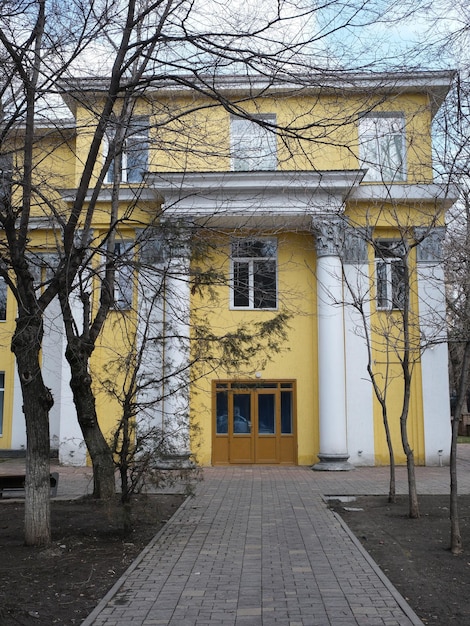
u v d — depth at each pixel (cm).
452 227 1266
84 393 1114
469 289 1042
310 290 2036
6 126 985
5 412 2298
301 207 1898
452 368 3006
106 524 1077
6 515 1215
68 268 902
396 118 1094
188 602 652
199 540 953
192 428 1154
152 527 1057
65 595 684
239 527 1054
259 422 2030
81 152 1948
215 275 1098
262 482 1641
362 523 1090
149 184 1630
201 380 2008
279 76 1045
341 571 768
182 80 923
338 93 971
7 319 2325
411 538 962
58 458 2178
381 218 1911
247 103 1698
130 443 1038
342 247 1648
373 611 618
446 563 808
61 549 892
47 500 924
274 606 637
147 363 1317
